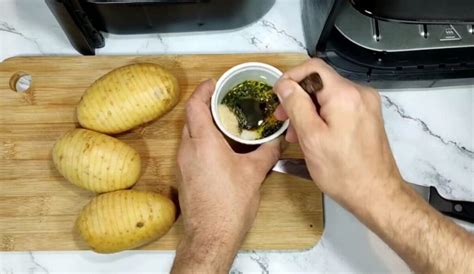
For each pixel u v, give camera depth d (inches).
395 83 25.1
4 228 23.8
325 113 17.2
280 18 27.2
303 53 25.2
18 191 24.0
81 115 22.3
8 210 23.9
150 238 22.3
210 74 24.9
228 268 20.4
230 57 25.0
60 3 20.7
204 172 20.9
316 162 17.7
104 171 21.6
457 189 25.4
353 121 16.9
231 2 22.9
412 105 26.3
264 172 21.7
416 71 23.9
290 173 23.5
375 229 18.2
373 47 22.7
